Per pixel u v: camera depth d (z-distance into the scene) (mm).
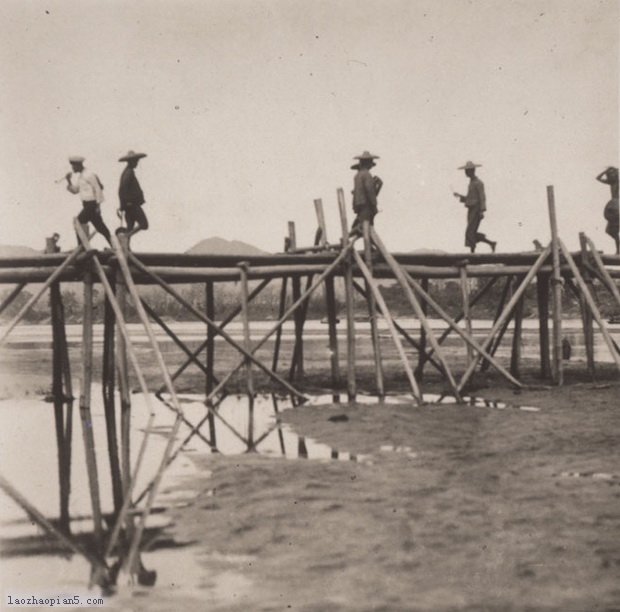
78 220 16625
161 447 13438
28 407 18094
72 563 7922
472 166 20266
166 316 83938
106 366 18953
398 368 25500
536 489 10242
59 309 18812
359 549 8086
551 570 7453
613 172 21438
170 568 7715
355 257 18578
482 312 63000
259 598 6930
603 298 59406
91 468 12062
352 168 19391
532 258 20172
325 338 42656
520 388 19484
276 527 8867
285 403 18141
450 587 7102
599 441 13117
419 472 11250
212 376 20547
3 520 9391
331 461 12078
